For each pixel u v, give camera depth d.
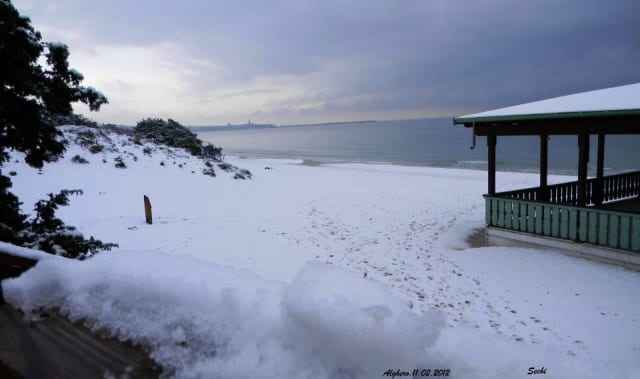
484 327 5.45
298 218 13.15
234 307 1.34
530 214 8.67
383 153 60.09
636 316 5.62
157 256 1.83
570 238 8.05
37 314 1.59
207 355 1.21
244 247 9.66
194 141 27.23
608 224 7.47
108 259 1.84
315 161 46.50
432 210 14.33
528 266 7.68
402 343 0.99
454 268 7.91
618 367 1.00
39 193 14.00
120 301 1.54
